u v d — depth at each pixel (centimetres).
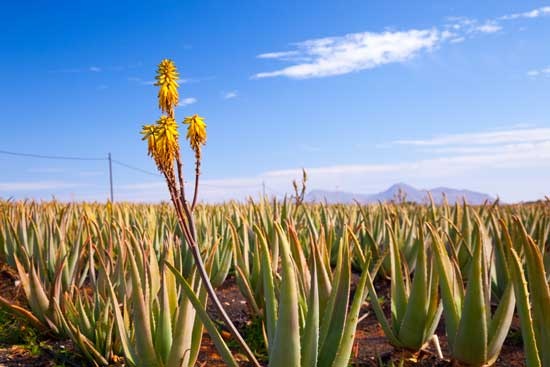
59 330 523
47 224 630
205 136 279
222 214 873
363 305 614
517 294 254
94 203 1212
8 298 666
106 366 447
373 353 459
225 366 445
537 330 256
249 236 713
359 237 760
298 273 356
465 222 637
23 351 490
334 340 304
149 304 375
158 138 256
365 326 546
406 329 415
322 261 356
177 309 368
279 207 755
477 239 362
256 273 547
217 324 551
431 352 452
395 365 421
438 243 394
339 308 306
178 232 773
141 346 353
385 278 696
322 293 356
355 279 724
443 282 393
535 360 249
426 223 401
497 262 521
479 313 364
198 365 443
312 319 284
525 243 248
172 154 260
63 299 527
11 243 746
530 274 250
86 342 449
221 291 692
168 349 359
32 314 531
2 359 470
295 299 270
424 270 404
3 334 532
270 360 278
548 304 246
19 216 812
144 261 402
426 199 1038
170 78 271
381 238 807
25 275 534
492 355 379
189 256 675
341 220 812
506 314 372
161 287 358
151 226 738
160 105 272
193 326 362
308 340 284
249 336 502
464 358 380
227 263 663
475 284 362
